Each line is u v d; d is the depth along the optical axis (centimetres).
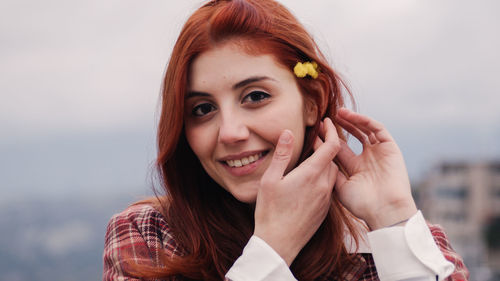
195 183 152
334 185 141
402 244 124
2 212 9369
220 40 128
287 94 133
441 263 122
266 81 129
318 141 144
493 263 2203
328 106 147
